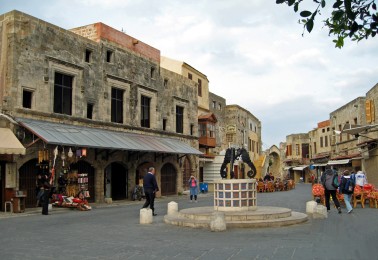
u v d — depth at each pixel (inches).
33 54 849.5
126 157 1109.7
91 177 989.8
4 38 816.9
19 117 804.6
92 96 1011.3
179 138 1396.4
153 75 1284.4
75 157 887.1
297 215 580.4
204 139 1588.3
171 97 1373.0
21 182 803.4
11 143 735.7
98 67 1038.4
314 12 199.3
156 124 1275.8
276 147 3078.2
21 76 817.5
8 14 818.2
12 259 327.3
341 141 1697.8
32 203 823.1
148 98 1263.5
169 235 455.5
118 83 1107.9
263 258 318.7
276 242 394.6
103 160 1012.5
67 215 705.0
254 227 507.5
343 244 379.9
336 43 232.8
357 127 1052.5
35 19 858.1
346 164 1588.3
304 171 2942.9
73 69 956.0
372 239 408.8
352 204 821.2
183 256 332.2
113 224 566.3
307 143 3006.9
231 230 489.7
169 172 1343.5
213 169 1647.4
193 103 1518.2
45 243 404.5
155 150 1076.5
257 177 2268.7
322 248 358.6
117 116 1114.7
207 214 553.9
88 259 325.7
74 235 459.8
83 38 993.5
